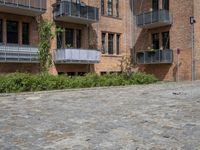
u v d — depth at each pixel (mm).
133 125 7695
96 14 29078
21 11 24234
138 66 33969
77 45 29609
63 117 8922
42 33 25422
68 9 26516
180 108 10398
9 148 5812
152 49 32875
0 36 24016
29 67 25219
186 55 29875
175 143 6051
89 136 6648
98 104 11805
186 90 17797
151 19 31422
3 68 23594
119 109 10375
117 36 33469
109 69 31938
